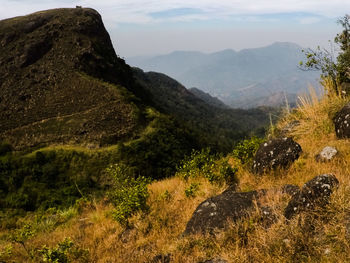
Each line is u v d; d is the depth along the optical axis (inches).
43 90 3390.7
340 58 292.4
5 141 2701.8
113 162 2433.6
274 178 206.4
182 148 2893.7
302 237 128.1
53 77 3538.4
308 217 136.6
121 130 2851.9
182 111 6338.6
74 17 4471.0
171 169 2487.7
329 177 146.6
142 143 2689.5
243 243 146.5
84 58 3853.3
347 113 226.4
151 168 2437.3
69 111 3107.8
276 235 138.3
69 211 397.4
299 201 145.0
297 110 335.3
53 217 393.4
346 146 205.9
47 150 2566.4
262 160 231.1
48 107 3164.4
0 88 3378.4
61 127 2869.1
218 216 175.5
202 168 292.7
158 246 189.2
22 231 273.9
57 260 192.1
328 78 304.8
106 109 3102.9
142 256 182.7
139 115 3073.3
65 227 326.6
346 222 124.2
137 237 217.8
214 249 154.3
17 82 3464.6
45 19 4330.7
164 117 3245.6
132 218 251.0
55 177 2332.7
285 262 123.6
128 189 280.5
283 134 305.4
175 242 177.0
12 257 266.1
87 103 3208.7
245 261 133.8
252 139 288.4
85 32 4328.3
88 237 261.9
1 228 542.0
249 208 171.0
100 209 355.3
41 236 310.5
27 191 2194.9
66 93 3356.3
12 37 3991.1
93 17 4692.4
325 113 280.1
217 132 5920.3
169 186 315.9
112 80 3971.5
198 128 5113.2
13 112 3088.1
